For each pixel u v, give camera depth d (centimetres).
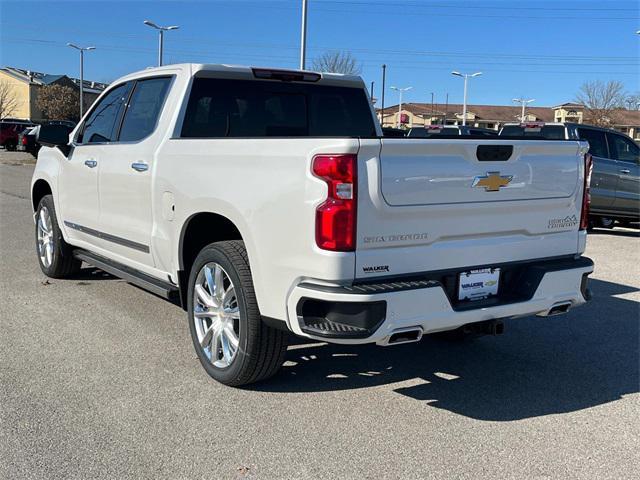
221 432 361
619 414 400
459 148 363
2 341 500
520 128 1235
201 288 441
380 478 318
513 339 551
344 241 336
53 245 691
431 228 364
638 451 352
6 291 652
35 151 3303
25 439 346
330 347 514
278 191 361
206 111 501
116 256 563
